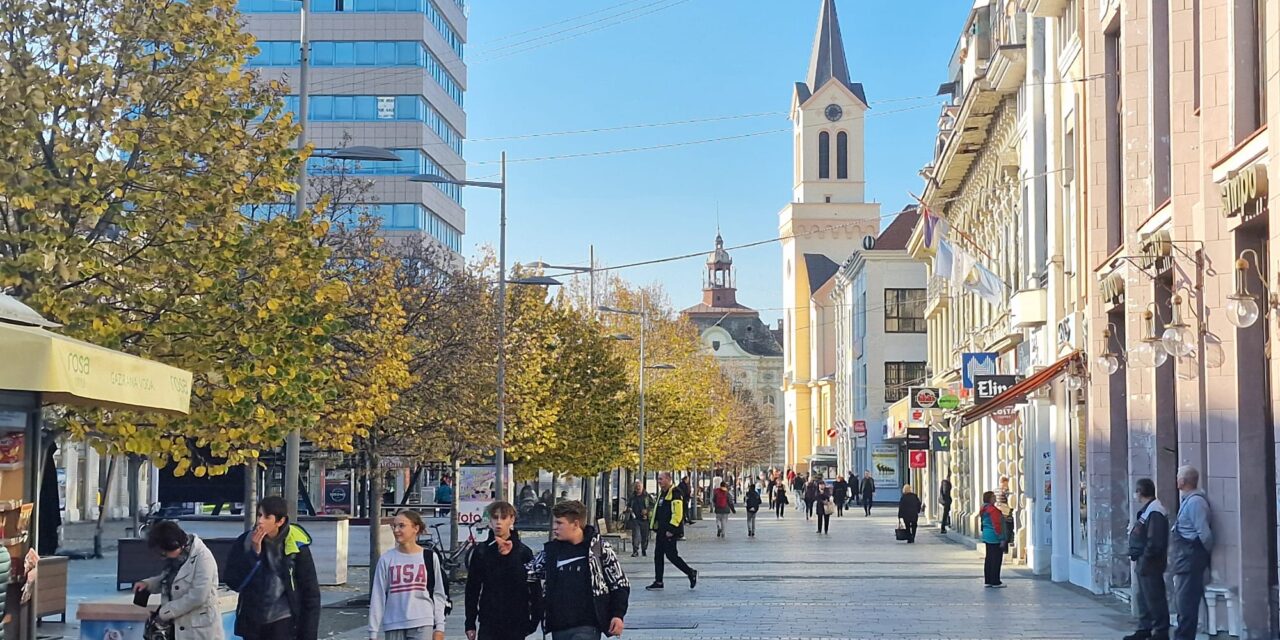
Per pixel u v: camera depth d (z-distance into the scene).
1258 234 18.12
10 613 12.94
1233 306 16.08
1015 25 37.47
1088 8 27.12
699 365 85.19
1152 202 22.34
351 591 28.45
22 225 17.19
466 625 12.33
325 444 25.25
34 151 17.58
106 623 14.71
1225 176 18.14
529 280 41.78
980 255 47.88
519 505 56.59
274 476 35.22
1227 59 18.62
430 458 34.12
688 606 26.00
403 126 84.25
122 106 17.75
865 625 22.38
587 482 55.53
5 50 17.56
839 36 147.25
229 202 17.78
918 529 61.78
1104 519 27.53
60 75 17.39
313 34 84.50
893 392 93.56
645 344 77.06
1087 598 27.11
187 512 33.28
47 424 17.58
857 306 101.44
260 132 18.72
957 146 47.09
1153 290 22.75
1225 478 18.58
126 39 18.02
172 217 17.45
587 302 75.62
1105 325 27.11
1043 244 35.09
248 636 11.90
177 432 17.75
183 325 17.19
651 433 67.25
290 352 17.75
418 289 31.55
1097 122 27.02
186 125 17.72
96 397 11.67
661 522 30.05
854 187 145.25
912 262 94.00
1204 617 19.19
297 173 18.64
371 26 84.44
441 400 30.84
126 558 26.58
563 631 12.05
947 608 25.23
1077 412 29.92
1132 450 23.88
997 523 30.08
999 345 39.72
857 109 145.25
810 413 144.25
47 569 20.92
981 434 48.44
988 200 45.59
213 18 18.77
